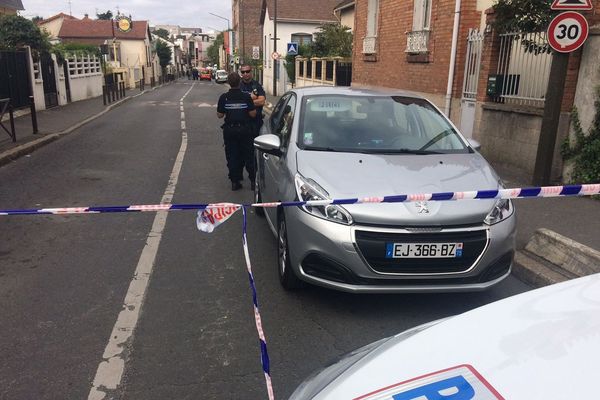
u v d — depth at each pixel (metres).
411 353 1.80
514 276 4.73
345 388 1.74
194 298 4.23
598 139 6.81
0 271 4.78
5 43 19.53
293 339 3.61
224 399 2.98
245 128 7.64
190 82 72.44
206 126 16.78
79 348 3.49
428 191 3.79
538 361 1.58
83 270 4.79
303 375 3.20
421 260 3.62
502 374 1.56
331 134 4.80
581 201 6.63
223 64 95.12
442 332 1.89
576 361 1.56
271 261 5.01
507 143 8.59
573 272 4.48
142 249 5.32
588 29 6.56
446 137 4.95
